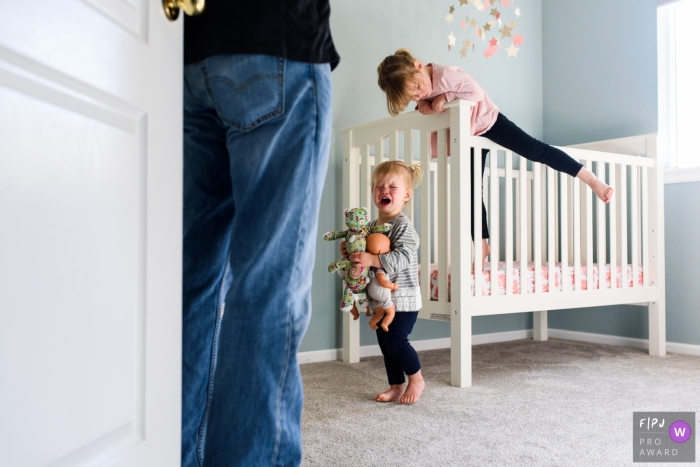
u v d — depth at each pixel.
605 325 3.07
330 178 2.65
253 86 0.70
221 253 0.92
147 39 0.63
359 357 2.56
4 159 0.42
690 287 2.75
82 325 0.51
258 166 0.72
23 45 0.44
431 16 2.98
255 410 0.71
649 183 2.78
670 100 2.92
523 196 2.32
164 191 0.66
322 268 2.59
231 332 0.72
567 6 3.33
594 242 3.04
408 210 2.25
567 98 3.33
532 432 1.45
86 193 0.52
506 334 3.17
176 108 0.68
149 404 0.63
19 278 0.44
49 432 0.47
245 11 0.71
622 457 1.27
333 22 2.66
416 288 1.84
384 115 2.81
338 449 1.32
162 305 0.65
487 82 3.20
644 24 2.97
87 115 0.53
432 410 1.67
